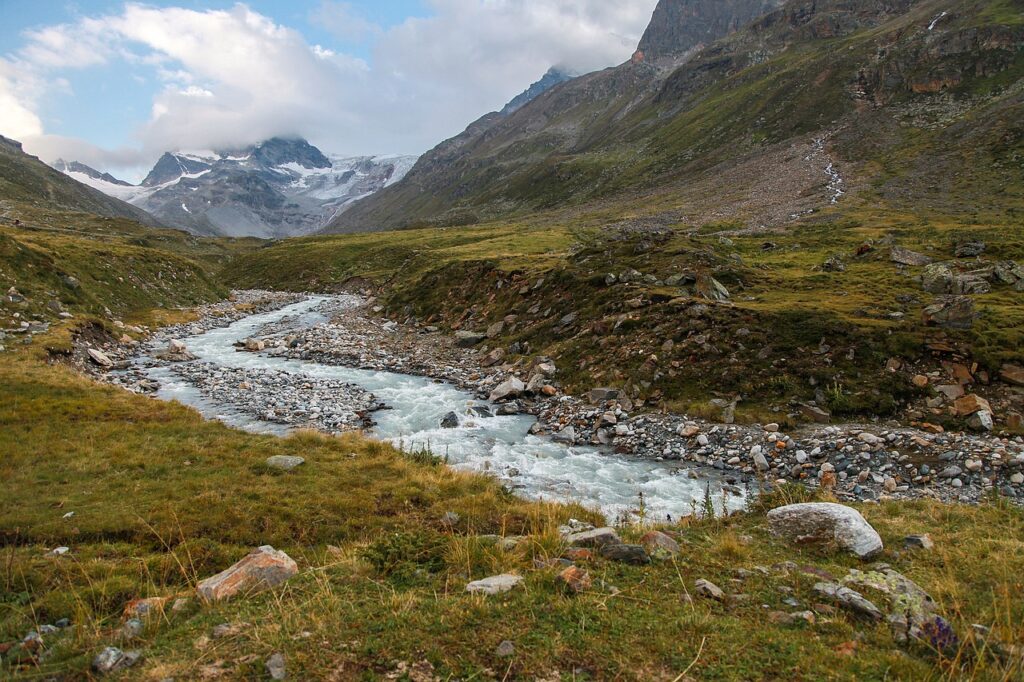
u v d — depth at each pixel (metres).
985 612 7.73
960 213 81.69
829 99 180.12
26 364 28.16
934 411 22.77
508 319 45.12
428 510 14.18
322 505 13.90
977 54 156.00
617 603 7.40
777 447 21.94
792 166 144.38
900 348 25.73
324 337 49.69
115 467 15.68
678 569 8.97
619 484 19.55
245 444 18.50
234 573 8.86
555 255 64.62
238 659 6.20
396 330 54.22
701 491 18.95
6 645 7.32
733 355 27.97
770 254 58.16
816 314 29.38
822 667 6.02
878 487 18.86
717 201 130.00
